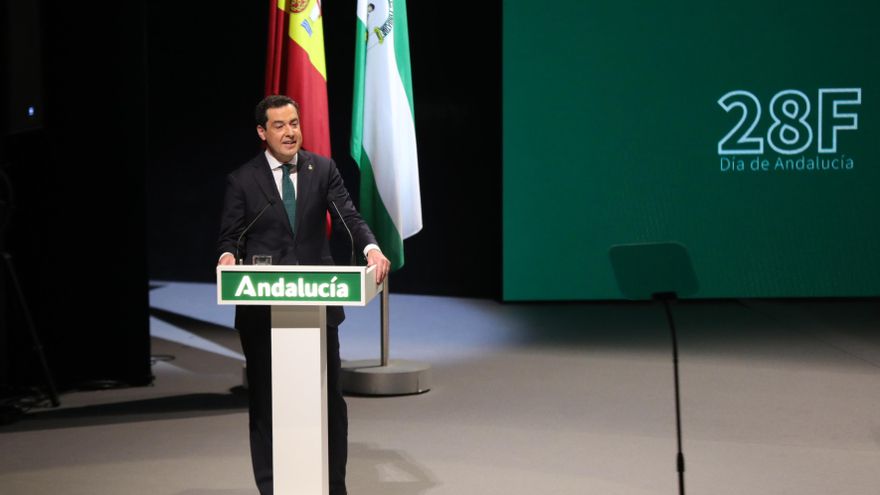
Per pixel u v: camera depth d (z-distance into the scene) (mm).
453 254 23016
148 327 15344
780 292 21750
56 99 14789
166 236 25984
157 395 14719
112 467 11242
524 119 21375
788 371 15625
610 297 21828
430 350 17609
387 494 10242
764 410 13383
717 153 21375
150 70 25359
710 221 21562
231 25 24234
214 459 11508
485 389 14734
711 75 21188
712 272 21656
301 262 8992
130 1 14883
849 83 21234
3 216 13992
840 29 21094
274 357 7672
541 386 14875
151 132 25656
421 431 12570
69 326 15062
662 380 15141
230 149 24703
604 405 13734
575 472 10914
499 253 22562
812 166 21438
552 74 21219
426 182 22969
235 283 7320
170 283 25812
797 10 21047
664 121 21281
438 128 22641
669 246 7422
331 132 23359
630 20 21047
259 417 8938
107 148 15023
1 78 13695
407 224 14641
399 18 14352
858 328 19000
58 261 14977
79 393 14898
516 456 11508
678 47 21125
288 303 7301
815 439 12055
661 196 21500
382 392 14359
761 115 21312
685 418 13047
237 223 8953
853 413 13195
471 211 22703
